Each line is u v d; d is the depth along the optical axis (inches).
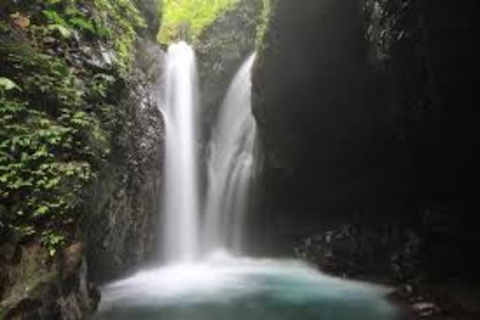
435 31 338.6
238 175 610.2
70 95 329.7
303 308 347.6
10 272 237.9
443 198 446.9
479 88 354.3
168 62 588.1
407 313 320.5
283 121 546.0
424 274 400.2
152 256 486.6
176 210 544.4
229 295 386.0
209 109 629.0
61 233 262.2
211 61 644.1
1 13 335.0
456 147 400.8
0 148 268.5
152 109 486.6
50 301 247.9
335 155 532.1
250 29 661.3
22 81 305.9
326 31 474.9
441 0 323.3
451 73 353.4
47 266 249.8
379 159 499.8
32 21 354.0
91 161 319.0
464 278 382.6
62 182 276.2
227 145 624.7
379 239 482.6
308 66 504.4
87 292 302.5
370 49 429.7
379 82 445.4
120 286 406.0
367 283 418.0
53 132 288.8
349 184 533.6
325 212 558.9
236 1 677.3
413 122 418.6
